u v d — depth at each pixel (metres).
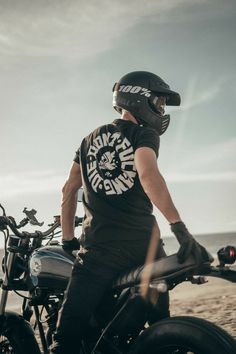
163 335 2.23
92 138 2.67
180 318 2.25
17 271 3.12
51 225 3.17
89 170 2.64
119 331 2.41
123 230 2.50
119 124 2.58
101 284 2.49
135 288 2.35
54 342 2.56
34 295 2.98
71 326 2.48
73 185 2.88
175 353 2.27
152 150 2.41
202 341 2.12
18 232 3.02
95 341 2.57
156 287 2.27
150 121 2.63
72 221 2.93
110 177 2.54
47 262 2.86
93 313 2.58
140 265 2.43
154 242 2.53
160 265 2.29
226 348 2.08
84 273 2.52
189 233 2.22
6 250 3.12
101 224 2.53
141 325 2.42
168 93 2.65
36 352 3.01
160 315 2.64
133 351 2.31
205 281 2.32
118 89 2.69
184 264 2.21
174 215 2.25
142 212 2.52
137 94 2.62
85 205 2.66
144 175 2.33
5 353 3.10
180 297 9.20
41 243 3.16
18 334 3.03
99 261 2.50
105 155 2.58
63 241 2.93
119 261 2.49
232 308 6.84
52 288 2.85
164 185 2.30
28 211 3.13
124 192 2.51
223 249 2.14
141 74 2.66
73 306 2.49
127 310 2.38
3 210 3.06
